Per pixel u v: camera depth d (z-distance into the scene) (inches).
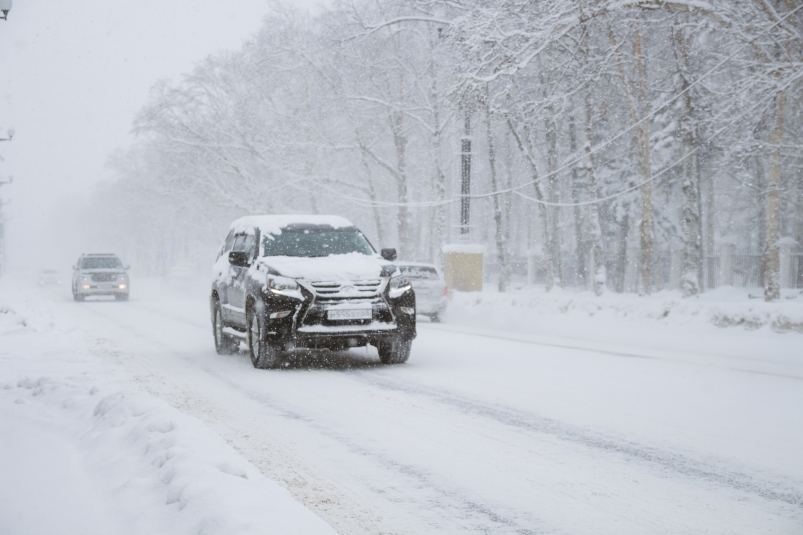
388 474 199.0
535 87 1229.7
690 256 1032.2
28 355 465.1
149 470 178.7
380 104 1593.3
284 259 431.8
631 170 1574.8
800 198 1433.3
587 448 229.1
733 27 879.1
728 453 223.1
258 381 368.2
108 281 1250.6
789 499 178.7
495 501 176.4
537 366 424.2
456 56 1056.8
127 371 398.0
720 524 160.9
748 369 419.8
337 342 407.8
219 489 152.6
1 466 190.7
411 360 453.7
